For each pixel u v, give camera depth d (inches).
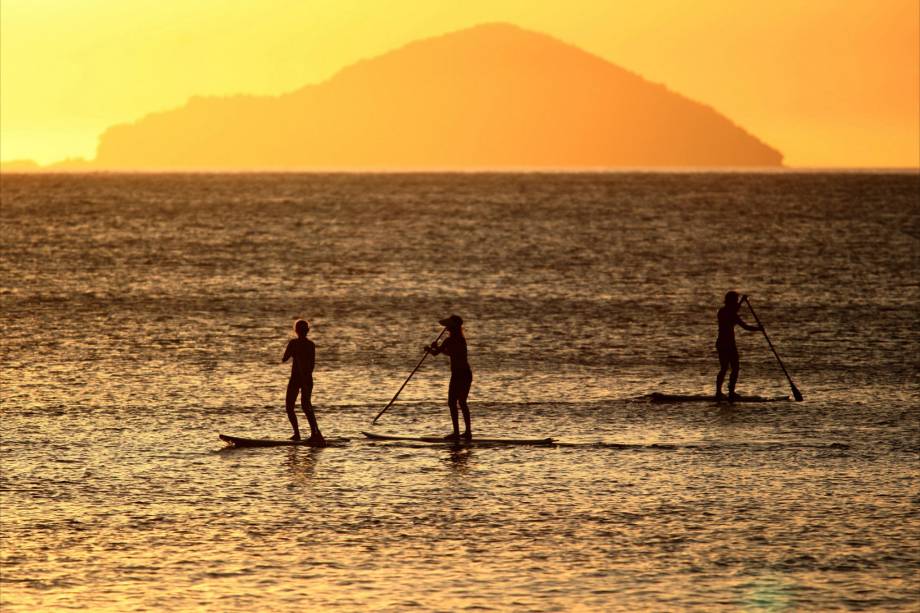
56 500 2181.3
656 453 2623.0
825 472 2416.3
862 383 3713.1
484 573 1763.0
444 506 2145.7
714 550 1871.3
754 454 2605.8
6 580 1726.1
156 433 2861.7
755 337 4879.4
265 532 1975.9
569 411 3203.7
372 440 2775.6
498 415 3144.7
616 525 2014.0
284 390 3553.2
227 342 4660.4
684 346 4606.3
